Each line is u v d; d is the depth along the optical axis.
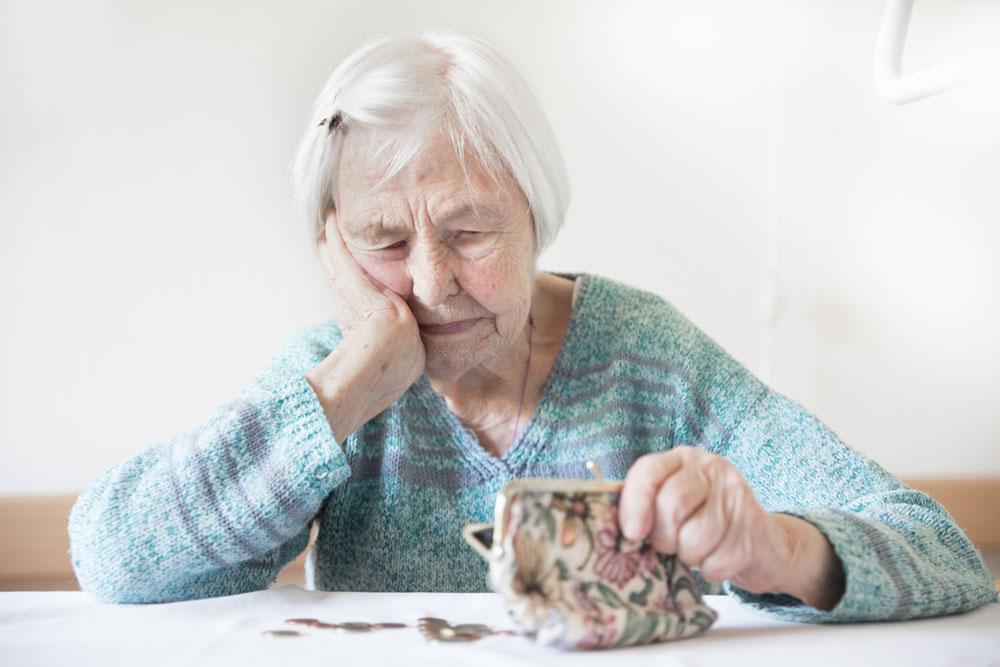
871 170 2.23
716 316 2.25
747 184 2.23
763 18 2.19
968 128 2.22
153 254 2.07
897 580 0.72
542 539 0.62
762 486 0.99
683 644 0.65
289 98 2.09
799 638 0.67
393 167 0.90
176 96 2.06
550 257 2.21
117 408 2.07
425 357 0.98
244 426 0.86
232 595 0.86
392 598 0.82
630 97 2.19
